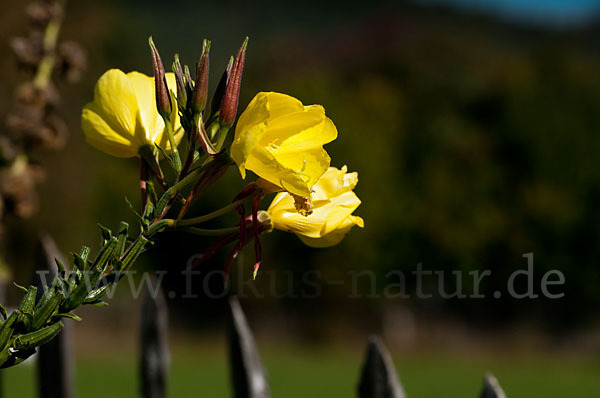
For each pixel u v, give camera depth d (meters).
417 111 22.36
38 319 0.84
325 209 0.98
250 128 0.86
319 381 11.09
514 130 19.88
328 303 17.34
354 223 0.98
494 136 20.17
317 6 78.56
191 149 0.88
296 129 0.89
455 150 19.58
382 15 31.27
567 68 20.81
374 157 17.12
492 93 21.47
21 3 9.00
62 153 13.06
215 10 63.50
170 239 15.15
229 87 0.87
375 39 29.92
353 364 14.29
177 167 0.89
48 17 2.09
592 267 18.62
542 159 19.36
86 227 13.92
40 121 2.03
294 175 0.85
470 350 17.52
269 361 14.68
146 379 2.14
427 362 15.80
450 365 15.11
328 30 75.81
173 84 1.05
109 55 21.50
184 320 18.11
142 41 23.83
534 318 18.72
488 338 18.12
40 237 1.91
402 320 17.91
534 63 21.77
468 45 27.91
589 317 18.69
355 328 17.72
